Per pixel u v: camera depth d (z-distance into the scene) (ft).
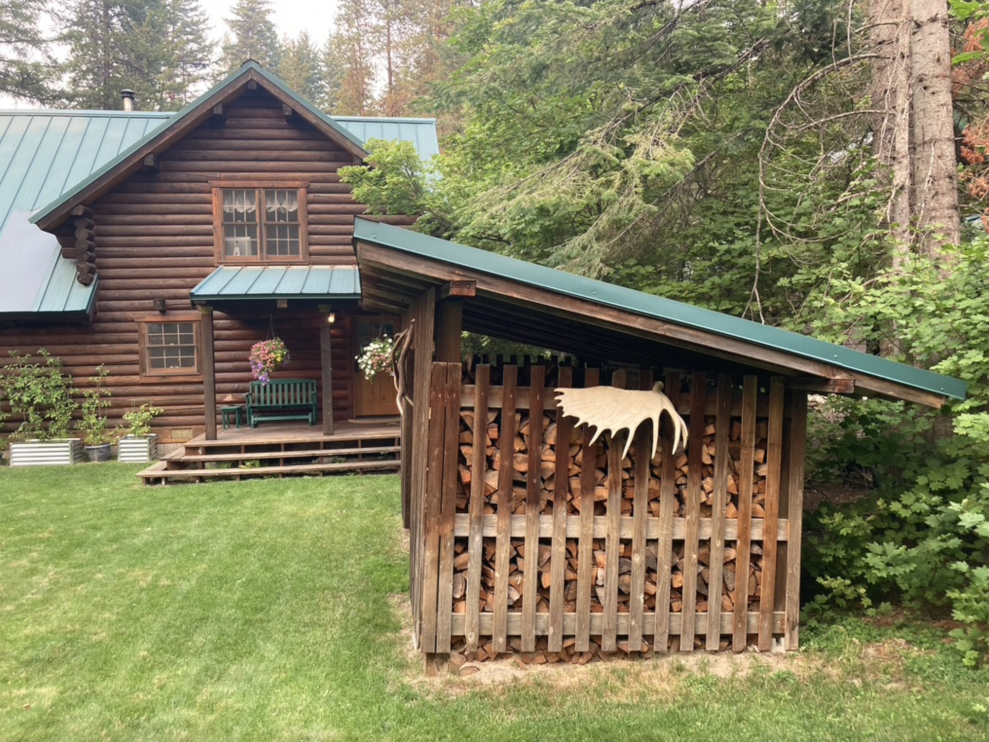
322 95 124.47
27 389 41.32
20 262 42.47
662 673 14.84
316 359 44.16
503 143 36.42
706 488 15.46
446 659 15.07
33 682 14.90
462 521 14.76
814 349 13.82
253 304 38.06
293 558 22.84
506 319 17.83
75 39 100.42
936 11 20.43
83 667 15.57
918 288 16.51
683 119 26.71
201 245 42.73
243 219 43.27
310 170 43.32
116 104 101.14
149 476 33.83
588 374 14.97
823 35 27.12
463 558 14.90
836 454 18.43
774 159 27.37
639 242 27.55
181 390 43.01
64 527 26.61
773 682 14.34
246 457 35.17
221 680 14.93
